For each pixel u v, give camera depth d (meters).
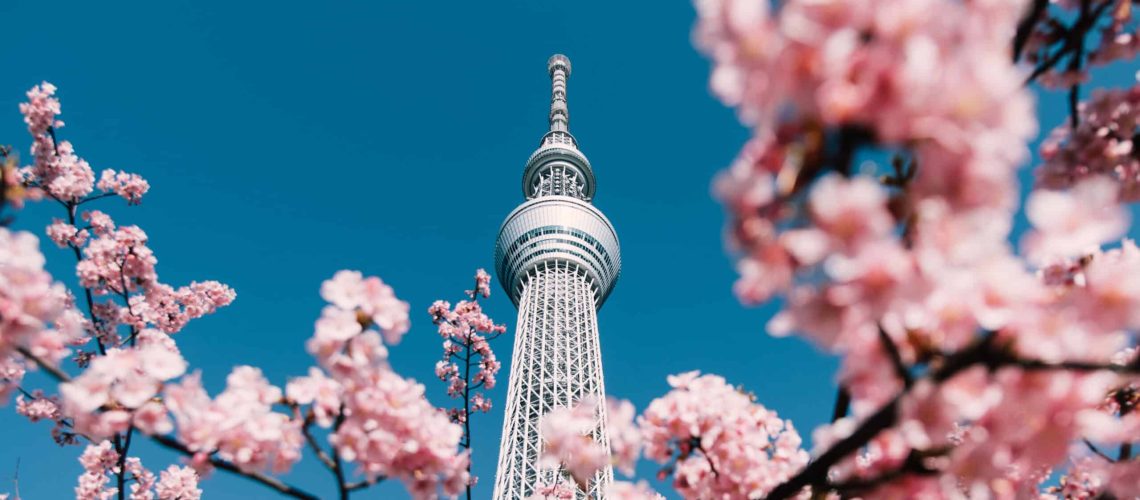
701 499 5.32
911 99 1.99
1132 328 2.55
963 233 2.17
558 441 6.02
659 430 5.27
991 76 1.98
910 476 3.63
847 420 3.83
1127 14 5.21
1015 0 2.20
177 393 5.16
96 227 12.03
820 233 2.08
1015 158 2.09
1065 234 2.05
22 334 4.87
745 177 2.29
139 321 11.85
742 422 5.25
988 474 3.17
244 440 5.20
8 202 5.86
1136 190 5.66
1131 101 5.72
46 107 11.54
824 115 2.10
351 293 5.03
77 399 5.07
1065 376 2.89
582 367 105.00
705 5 2.26
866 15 2.05
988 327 2.44
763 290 2.38
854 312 2.24
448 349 15.67
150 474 13.72
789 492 4.13
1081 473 6.63
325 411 5.07
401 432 5.29
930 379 2.87
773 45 2.09
